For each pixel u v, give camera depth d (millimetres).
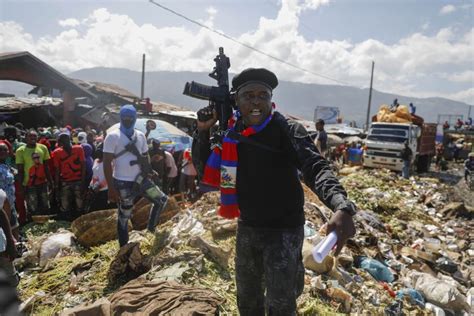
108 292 4105
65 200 8172
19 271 5020
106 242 5512
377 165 19125
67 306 3910
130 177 4902
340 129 36844
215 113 2555
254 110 2305
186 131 20547
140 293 3502
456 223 10195
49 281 4477
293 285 2396
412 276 5746
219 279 4180
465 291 5887
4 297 1559
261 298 2715
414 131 19969
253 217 2443
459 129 42531
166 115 21609
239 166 2447
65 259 5000
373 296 4699
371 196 11547
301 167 2219
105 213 5957
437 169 28672
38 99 19266
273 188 2367
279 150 2340
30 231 7180
